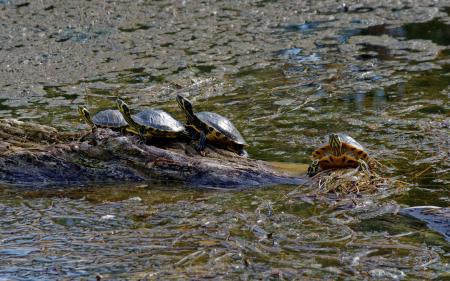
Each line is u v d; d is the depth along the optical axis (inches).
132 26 1502.2
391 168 839.7
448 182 789.9
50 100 1146.7
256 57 1337.4
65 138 852.6
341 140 795.4
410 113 1048.2
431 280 575.5
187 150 831.1
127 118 831.7
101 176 816.3
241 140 845.8
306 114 1069.1
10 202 766.5
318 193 755.4
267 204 732.7
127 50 1374.3
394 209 713.6
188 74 1255.5
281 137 976.3
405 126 995.9
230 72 1267.2
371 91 1157.7
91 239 663.1
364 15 1552.7
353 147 790.5
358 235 660.1
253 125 1030.4
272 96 1154.7
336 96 1141.1
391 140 943.7
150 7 1617.9
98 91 1187.3
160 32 1469.0
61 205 754.8
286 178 804.6
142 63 1310.3
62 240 664.4
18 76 1253.7
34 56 1343.5
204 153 829.2
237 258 613.6
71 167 820.6
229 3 1649.9
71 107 1114.1
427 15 1530.5
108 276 589.0
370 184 770.2
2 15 1563.7
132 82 1225.4
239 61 1317.7
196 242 646.5
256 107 1107.3
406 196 750.5
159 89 1191.6
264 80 1227.9
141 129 827.4
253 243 641.6
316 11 1589.6
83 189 798.5
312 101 1125.1
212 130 826.2
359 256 614.2
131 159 815.7
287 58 1327.5
